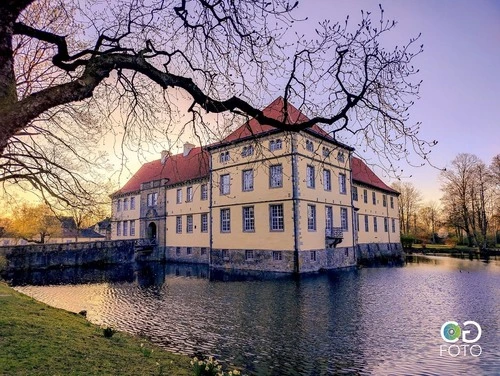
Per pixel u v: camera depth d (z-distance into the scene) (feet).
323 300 52.54
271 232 91.76
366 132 14.82
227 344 32.37
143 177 160.66
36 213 62.54
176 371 19.81
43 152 34.47
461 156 169.58
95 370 17.57
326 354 29.66
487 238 194.29
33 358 17.83
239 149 100.78
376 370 26.32
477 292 59.47
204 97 13.06
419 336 34.53
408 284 68.80
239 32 15.01
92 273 94.94
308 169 93.86
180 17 15.02
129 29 14.85
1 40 8.98
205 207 119.75
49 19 22.89
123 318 42.93
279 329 37.19
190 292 61.98
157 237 139.03
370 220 142.51
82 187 34.22
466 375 25.30
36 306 33.63
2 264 93.09
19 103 9.18
